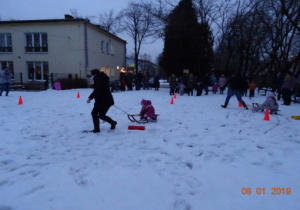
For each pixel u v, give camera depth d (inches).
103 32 1045.2
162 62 1095.0
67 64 896.3
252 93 584.4
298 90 490.9
